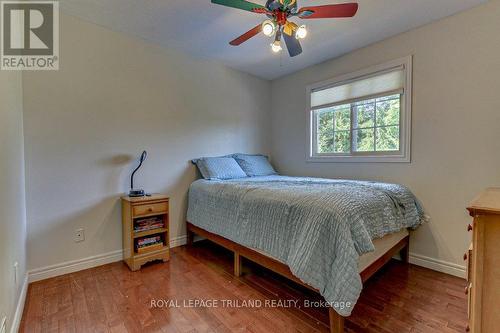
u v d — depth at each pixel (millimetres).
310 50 2920
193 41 2762
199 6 2129
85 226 2381
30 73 2094
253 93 3805
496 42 1991
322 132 3410
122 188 2602
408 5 2070
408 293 1928
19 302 1655
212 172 3012
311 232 1578
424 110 2391
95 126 2430
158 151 2855
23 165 2008
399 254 2551
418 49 2414
